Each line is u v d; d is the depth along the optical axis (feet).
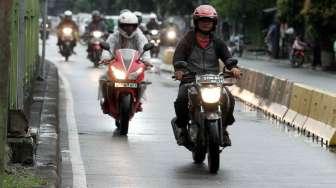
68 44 242.99
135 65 92.12
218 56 70.85
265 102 121.90
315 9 223.30
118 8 507.30
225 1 327.47
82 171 69.46
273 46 293.43
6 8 42.63
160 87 161.48
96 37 217.97
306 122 97.86
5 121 44.50
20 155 61.31
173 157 77.15
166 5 414.82
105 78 95.20
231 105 69.00
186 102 70.08
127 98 90.89
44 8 148.36
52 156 65.21
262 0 322.55
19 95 70.74
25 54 93.66
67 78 176.24
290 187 63.77
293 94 107.34
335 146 86.17
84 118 106.83
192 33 70.59
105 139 88.33
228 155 79.00
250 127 101.55
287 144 87.15
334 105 88.99
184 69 69.26
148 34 213.05
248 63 269.64
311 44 246.68
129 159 75.72
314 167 73.00
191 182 65.26
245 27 345.31
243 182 65.62
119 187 62.90
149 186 63.46
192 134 69.36
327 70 229.04
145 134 92.63
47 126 84.33
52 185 53.52
